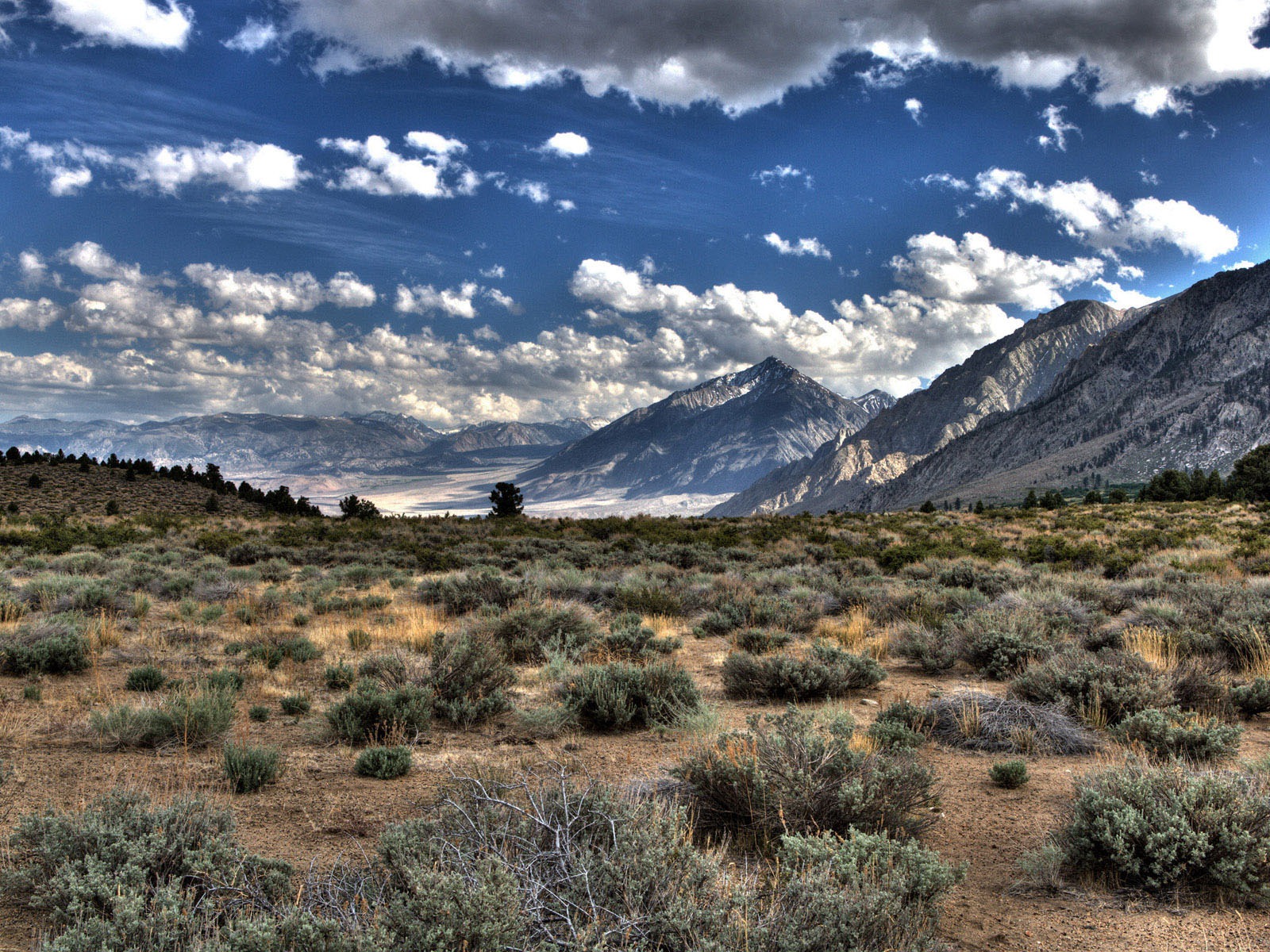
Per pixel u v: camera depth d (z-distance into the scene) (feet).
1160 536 100.27
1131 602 53.67
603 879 12.16
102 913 12.62
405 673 34.04
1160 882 15.81
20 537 104.06
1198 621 42.04
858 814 17.76
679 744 26.96
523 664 42.14
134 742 25.70
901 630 46.06
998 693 33.42
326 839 17.95
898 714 29.25
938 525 145.79
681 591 64.44
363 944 10.52
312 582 72.79
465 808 16.21
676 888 12.28
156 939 11.62
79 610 49.37
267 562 93.56
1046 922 14.66
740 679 35.06
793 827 17.35
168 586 64.44
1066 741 26.61
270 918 11.19
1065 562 82.74
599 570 82.74
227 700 28.60
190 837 15.01
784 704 33.32
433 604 60.70
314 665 40.57
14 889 14.02
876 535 123.95
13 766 22.43
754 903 12.56
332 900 12.41
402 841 14.24
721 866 15.07
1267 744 26.23
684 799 19.35
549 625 45.91
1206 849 15.76
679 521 166.09
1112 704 28.86
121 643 42.93
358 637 45.78
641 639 44.75
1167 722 25.29
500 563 90.68
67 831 14.93
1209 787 17.34
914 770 19.75
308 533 129.90
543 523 160.04
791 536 124.47
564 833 14.06
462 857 12.89
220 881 13.52
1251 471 226.17
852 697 34.78
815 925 11.84
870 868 14.26
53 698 31.35
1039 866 16.53
